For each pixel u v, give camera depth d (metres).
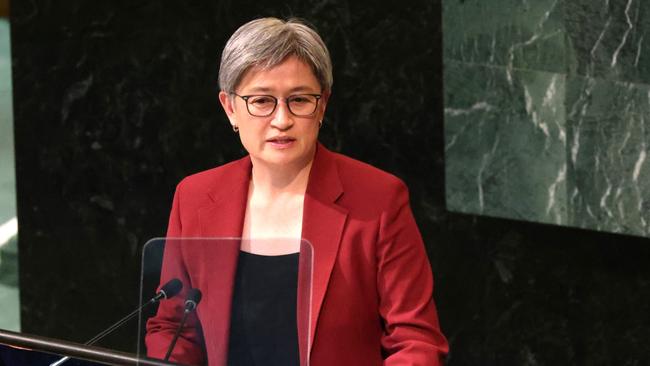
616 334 14.00
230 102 8.02
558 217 13.56
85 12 15.76
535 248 14.27
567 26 13.09
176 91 15.57
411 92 14.55
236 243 7.05
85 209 16.17
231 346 6.97
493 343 14.59
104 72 15.80
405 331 7.83
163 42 15.52
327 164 8.37
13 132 16.31
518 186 13.81
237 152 15.43
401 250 8.05
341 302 7.95
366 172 8.34
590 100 13.09
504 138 13.82
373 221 8.07
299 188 8.34
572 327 14.20
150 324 6.96
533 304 14.34
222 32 15.26
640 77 12.67
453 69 14.08
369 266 8.04
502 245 14.40
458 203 14.38
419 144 14.60
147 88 15.67
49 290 16.45
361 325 8.01
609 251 13.89
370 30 14.62
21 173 16.34
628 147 12.88
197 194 8.62
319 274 7.98
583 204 13.34
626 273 13.85
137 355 6.92
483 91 13.89
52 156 16.20
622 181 13.00
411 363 7.59
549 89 13.36
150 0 15.50
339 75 14.83
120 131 15.88
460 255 14.62
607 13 12.80
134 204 15.97
